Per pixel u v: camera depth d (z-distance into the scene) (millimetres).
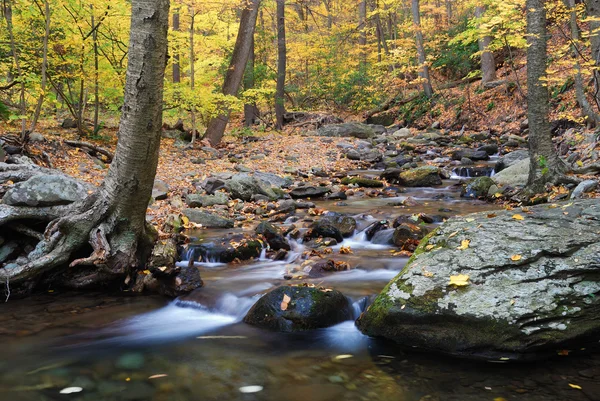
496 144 14719
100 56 11508
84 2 9891
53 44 9867
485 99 18281
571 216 3971
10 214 4734
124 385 2854
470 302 3166
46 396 2721
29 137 8508
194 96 12609
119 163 4520
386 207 8195
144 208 4773
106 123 14523
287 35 26500
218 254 5480
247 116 21422
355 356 3180
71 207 4910
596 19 8609
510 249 3547
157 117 4406
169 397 2691
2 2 9117
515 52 19531
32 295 4656
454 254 3662
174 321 4012
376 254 5480
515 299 3121
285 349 3338
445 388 2686
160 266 4797
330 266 4895
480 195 8680
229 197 8719
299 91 26922
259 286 4531
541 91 7367
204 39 14039
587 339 3023
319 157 13914
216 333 3697
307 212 7840
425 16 25391
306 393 2691
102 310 4266
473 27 16172
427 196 9227
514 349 2965
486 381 2748
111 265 4656
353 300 3988
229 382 2859
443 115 19734
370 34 29344
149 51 4148
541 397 2539
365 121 23922
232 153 13672
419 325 3248
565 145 11047
